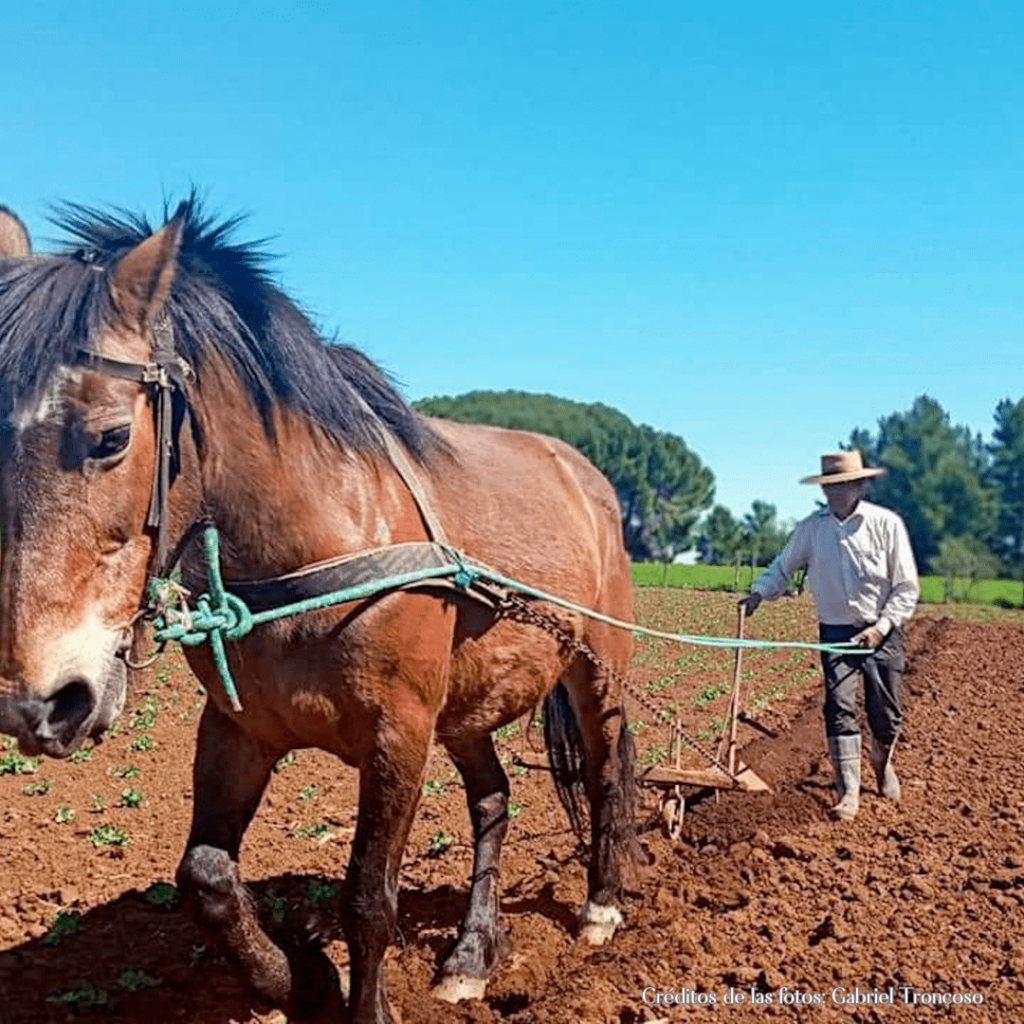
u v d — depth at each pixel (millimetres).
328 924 3365
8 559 2238
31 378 2236
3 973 3453
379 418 2963
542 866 4680
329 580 2627
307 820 5316
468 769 3818
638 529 59875
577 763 4066
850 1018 3186
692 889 4223
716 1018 3174
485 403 67500
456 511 3111
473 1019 3193
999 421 61688
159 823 5293
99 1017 3156
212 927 2709
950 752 7082
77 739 2262
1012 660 13102
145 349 2375
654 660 13156
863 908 4035
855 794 5191
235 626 2580
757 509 61344
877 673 5301
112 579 2336
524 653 3273
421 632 2756
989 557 56469
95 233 2559
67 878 4402
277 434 2639
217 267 2709
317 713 2678
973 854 4691
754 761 6789
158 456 2398
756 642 4391
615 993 3334
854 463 5027
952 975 3457
